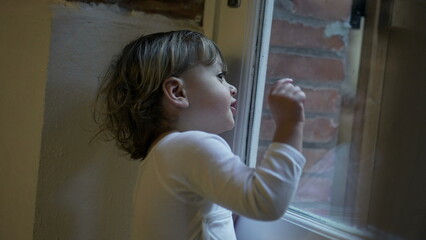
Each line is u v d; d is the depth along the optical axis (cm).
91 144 92
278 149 66
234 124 85
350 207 99
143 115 78
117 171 95
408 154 85
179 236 73
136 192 80
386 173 92
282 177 64
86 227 93
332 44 109
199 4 96
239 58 93
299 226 86
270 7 96
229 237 77
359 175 101
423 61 83
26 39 94
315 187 108
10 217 100
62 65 88
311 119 111
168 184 72
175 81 77
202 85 78
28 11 93
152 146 78
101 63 90
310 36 105
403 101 89
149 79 77
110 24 90
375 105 100
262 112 97
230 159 68
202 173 68
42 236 90
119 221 96
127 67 80
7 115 101
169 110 78
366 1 104
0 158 105
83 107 90
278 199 64
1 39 105
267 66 97
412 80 86
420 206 80
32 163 90
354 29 107
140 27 93
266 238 90
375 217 91
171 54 77
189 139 71
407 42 89
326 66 109
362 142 103
